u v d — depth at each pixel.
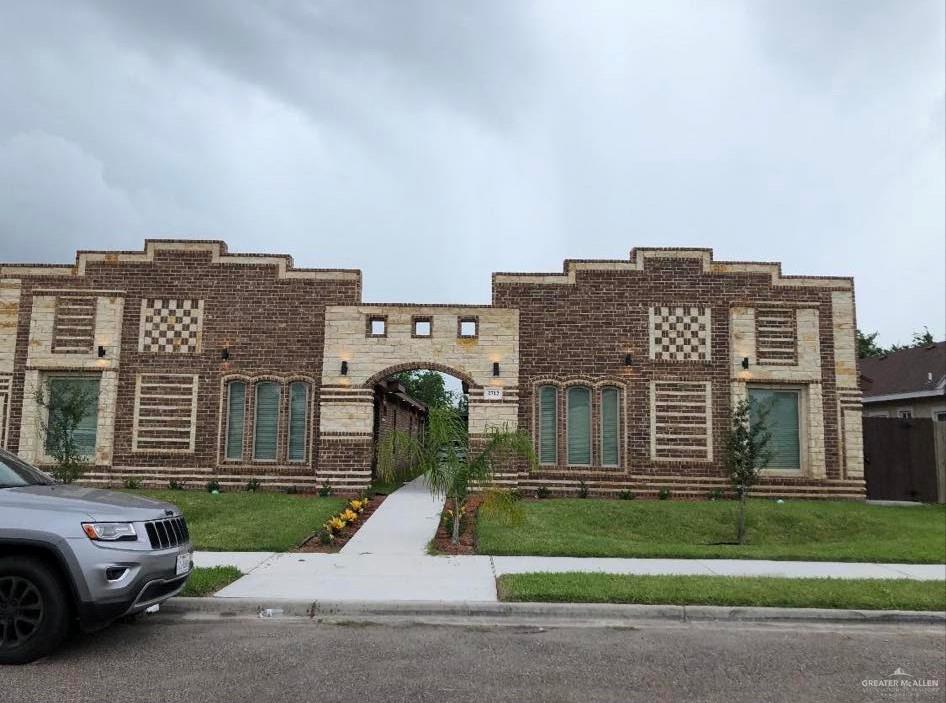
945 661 6.79
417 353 18.08
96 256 18.58
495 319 18.20
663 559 11.00
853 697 5.76
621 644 7.06
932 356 27.31
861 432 18.22
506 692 5.64
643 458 18.06
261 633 7.17
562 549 11.24
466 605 8.08
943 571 10.52
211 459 18.09
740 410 15.23
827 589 8.88
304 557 10.59
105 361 18.19
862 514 16.28
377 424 21.66
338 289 18.45
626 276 18.53
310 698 5.39
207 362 18.38
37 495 6.50
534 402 18.20
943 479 19.33
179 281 18.58
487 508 11.84
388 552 11.09
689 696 5.66
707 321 18.44
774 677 6.19
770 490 17.98
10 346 18.34
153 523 6.63
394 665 6.25
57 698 5.27
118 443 18.17
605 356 18.33
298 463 18.22
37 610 6.05
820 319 18.48
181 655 6.38
